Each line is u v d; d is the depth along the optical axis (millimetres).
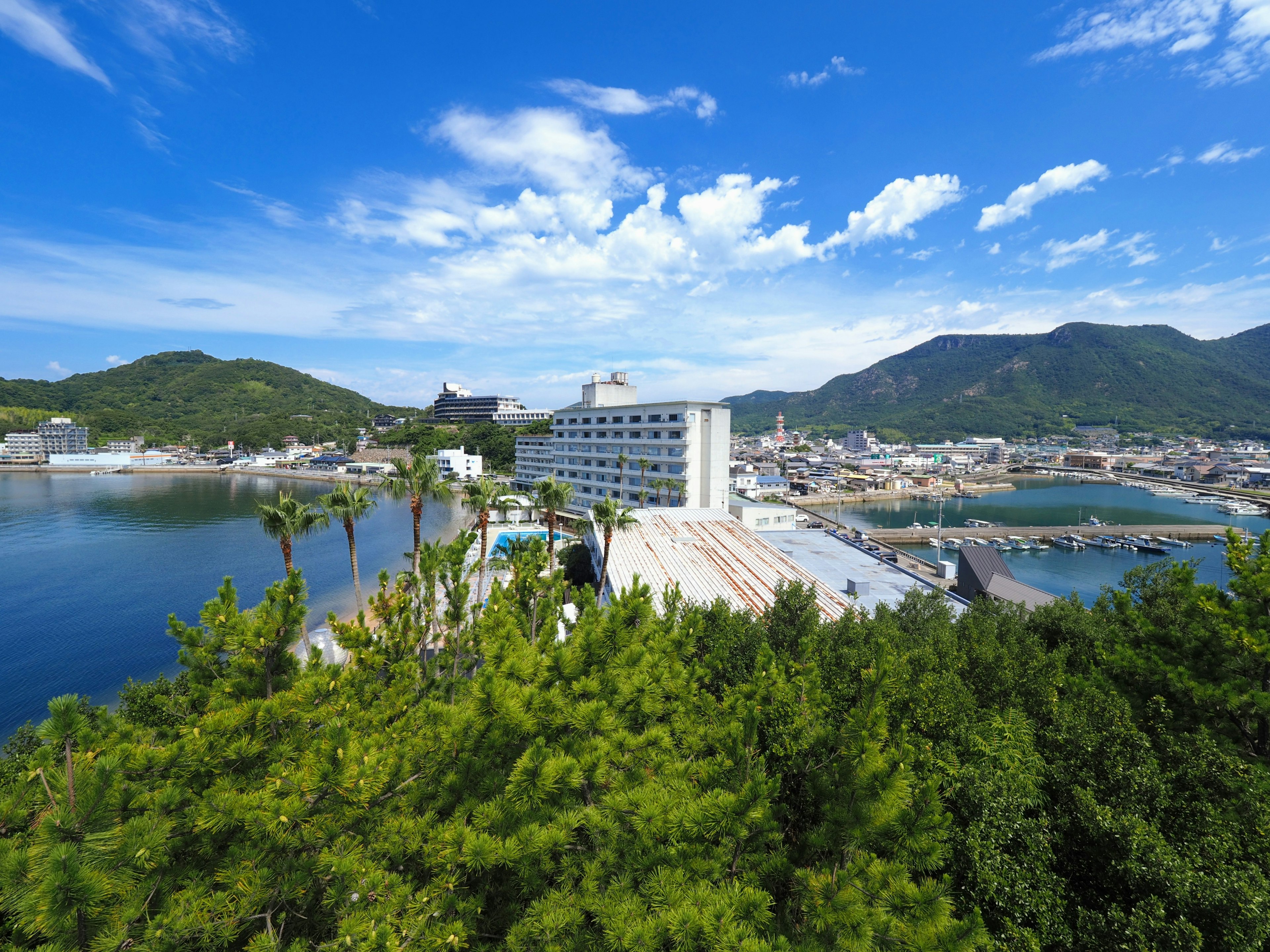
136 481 179250
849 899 7695
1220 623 13625
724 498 85875
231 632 10742
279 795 8195
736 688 13297
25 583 69062
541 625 16188
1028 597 47125
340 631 13672
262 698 10922
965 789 11148
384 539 97188
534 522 103562
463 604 16125
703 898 7520
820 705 12039
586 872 8453
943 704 14992
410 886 8109
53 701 6918
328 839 8336
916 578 44719
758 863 8820
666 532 52250
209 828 8047
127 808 7234
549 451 130750
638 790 8875
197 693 11562
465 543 17062
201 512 119312
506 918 9039
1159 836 9914
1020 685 17922
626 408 91375
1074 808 11133
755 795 8195
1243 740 13812
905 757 9180
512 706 8969
